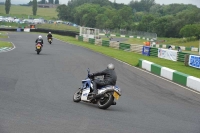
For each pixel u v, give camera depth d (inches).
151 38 4547.2
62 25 6811.0
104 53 1904.5
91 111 528.1
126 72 1151.0
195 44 3956.7
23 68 1023.6
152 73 1191.6
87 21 7519.7
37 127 397.7
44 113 481.1
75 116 478.9
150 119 510.6
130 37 4881.9
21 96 608.7
